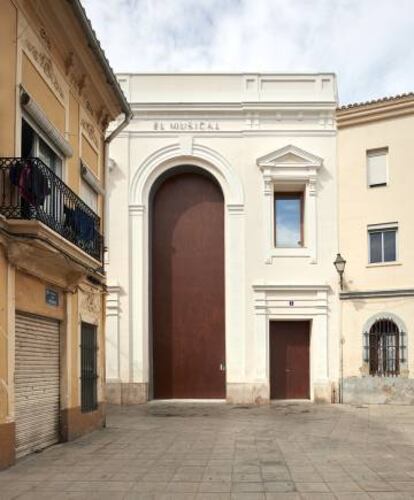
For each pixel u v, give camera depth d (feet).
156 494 24.88
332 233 66.64
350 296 65.21
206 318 68.03
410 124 64.69
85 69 41.42
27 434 33.40
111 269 66.03
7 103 30.27
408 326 62.59
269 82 68.28
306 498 24.18
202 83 68.33
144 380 65.05
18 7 31.60
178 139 67.97
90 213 40.68
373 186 66.03
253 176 67.41
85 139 44.19
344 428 45.88
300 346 66.85
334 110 67.41
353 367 64.44
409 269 63.10
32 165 29.81
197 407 61.98
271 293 65.98
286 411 58.08
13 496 24.48
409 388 62.23
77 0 34.71
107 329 65.05
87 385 43.70
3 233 28.96
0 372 28.94
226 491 25.36
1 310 29.22
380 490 25.45
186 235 69.26
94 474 28.55
